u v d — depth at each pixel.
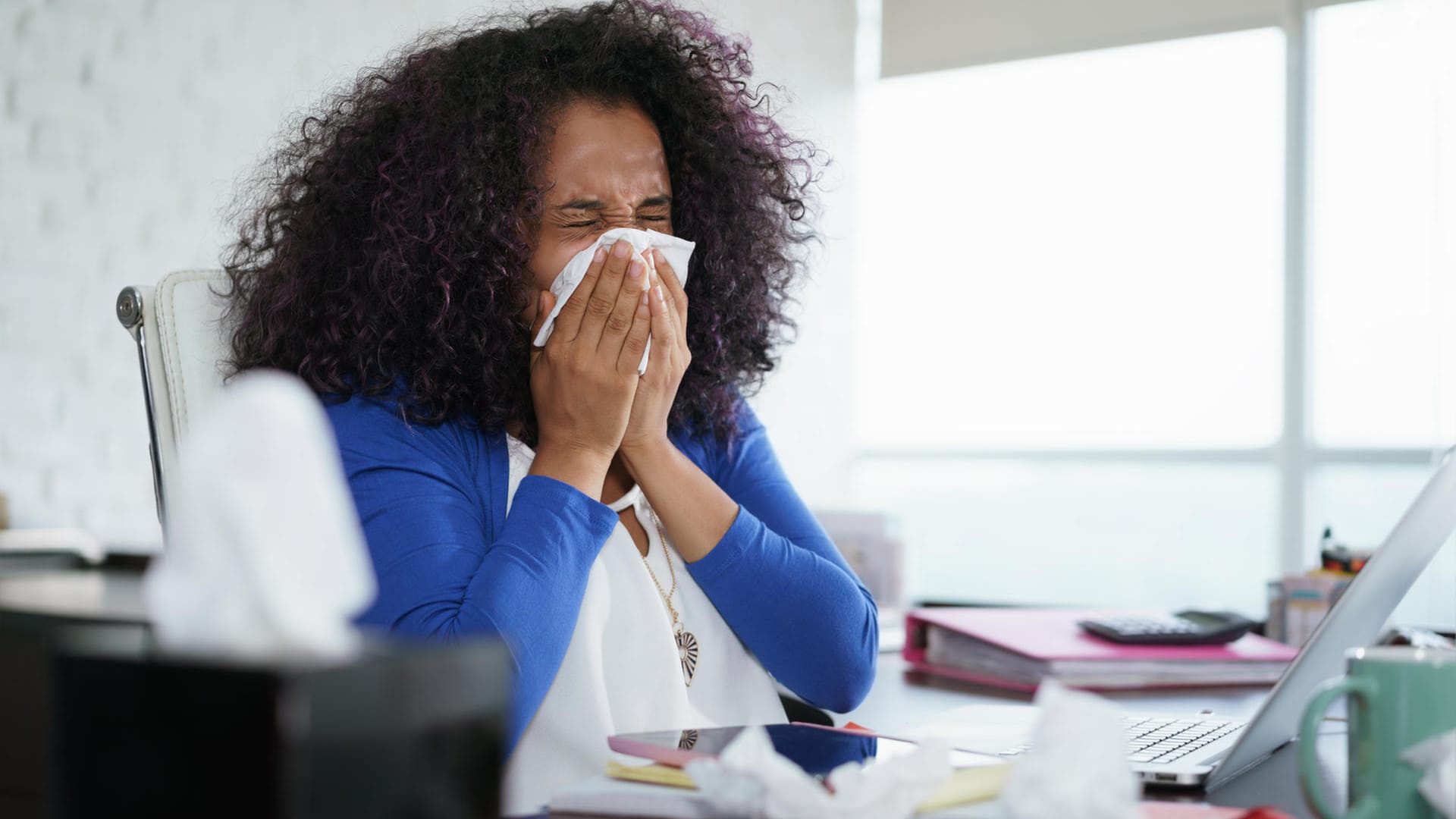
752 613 1.31
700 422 1.50
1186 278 4.51
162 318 1.27
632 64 1.43
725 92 1.55
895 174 4.95
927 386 4.94
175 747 0.46
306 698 0.45
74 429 2.72
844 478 4.73
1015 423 4.82
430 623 1.09
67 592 0.78
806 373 4.54
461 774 0.52
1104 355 4.66
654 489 1.29
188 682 0.46
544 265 1.32
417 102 1.33
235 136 3.00
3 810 0.64
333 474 0.52
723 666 1.33
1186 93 4.48
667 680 1.23
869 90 4.96
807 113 4.56
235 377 1.28
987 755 0.81
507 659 0.55
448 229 1.27
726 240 1.51
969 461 4.81
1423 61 4.03
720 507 1.31
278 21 3.09
